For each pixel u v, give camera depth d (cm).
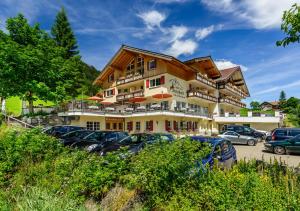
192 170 602
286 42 612
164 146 666
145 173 607
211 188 559
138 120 3359
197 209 547
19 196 756
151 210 611
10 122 2248
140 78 3728
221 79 4494
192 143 657
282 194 509
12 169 927
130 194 654
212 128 4225
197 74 3762
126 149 771
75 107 2820
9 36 2378
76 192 711
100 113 3027
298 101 7850
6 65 2025
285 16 590
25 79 2227
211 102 4378
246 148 2047
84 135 1678
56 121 2802
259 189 526
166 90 3362
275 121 3812
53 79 2472
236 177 576
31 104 2802
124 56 3947
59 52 2692
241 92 5772
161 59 3412
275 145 1675
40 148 975
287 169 627
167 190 604
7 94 2261
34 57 2188
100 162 752
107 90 4412
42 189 749
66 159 845
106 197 692
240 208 510
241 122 4066
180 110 3225
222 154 912
